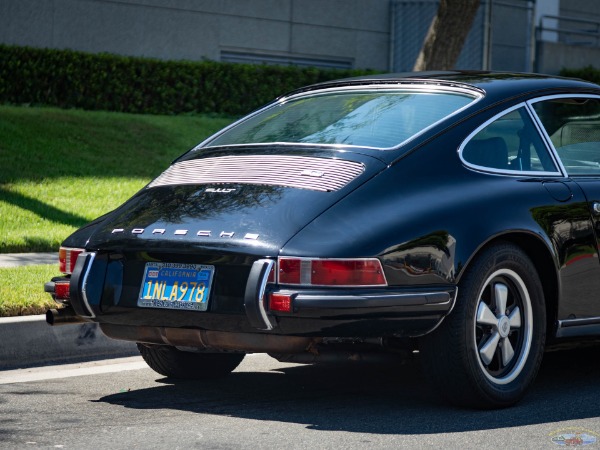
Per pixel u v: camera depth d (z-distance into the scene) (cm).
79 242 573
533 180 588
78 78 1689
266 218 518
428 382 547
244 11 2080
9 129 1455
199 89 1828
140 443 490
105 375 672
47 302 756
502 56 2456
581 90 652
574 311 595
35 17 1788
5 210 1191
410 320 509
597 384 640
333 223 511
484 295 552
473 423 529
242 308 506
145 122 1653
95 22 1862
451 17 1537
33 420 541
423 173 546
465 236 530
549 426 526
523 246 579
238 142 621
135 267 546
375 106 609
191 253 519
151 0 1936
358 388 624
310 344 514
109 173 1406
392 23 2311
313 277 494
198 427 523
